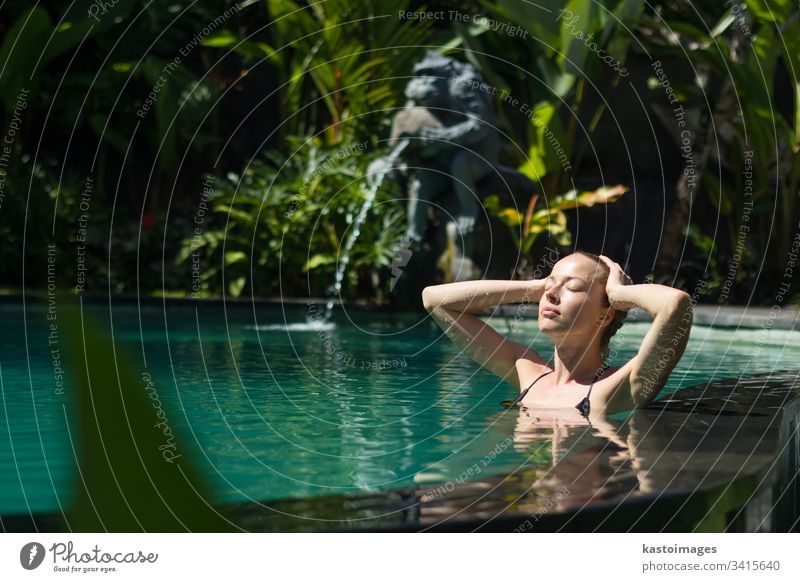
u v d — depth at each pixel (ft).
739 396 8.83
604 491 4.67
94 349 0.88
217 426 7.73
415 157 29.63
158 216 38.73
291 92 37.45
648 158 41.47
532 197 31.83
